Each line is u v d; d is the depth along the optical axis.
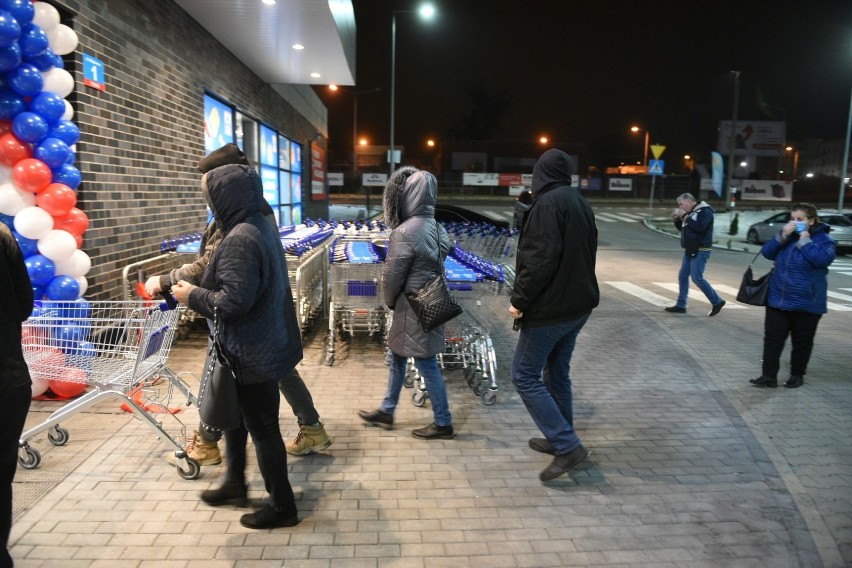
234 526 3.27
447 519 3.41
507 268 7.84
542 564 3.04
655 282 13.21
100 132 6.09
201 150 9.33
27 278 2.72
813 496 3.81
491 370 5.28
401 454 4.21
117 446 4.17
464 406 5.17
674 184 55.28
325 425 4.66
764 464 4.22
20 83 4.41
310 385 5.60
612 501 3.67
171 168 8.07
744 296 5.94
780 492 3.84
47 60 4.65
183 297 3.05
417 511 3.48
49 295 4.87
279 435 3.21
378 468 3.99
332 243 7.99
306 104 20.66
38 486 3.62
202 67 9.37
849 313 10.05
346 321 7.06
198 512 3.40
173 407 4.87
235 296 2.92
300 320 6.56
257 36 9.91
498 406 5.19
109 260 6.32
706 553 3.18
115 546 3.07
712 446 4.50
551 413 3.84
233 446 3.41
